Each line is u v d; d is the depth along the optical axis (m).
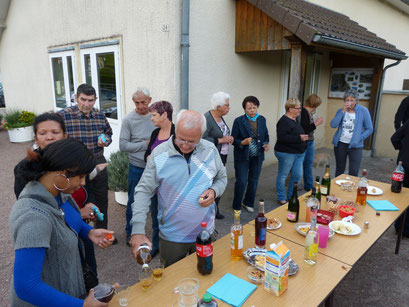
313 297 1.54
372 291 2.66
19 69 9.15
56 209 1.31
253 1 4.15
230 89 5.00
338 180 3.44
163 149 1.95
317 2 6.24
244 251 1.95
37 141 1.97
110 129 3.13
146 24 4.49
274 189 5.03
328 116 7.73
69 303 1.22
